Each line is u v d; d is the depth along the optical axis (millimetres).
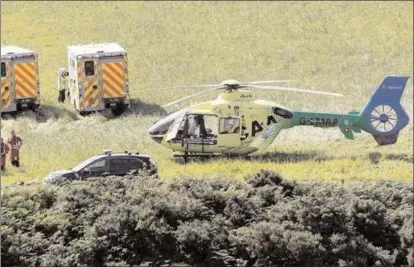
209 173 118750
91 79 160875
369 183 106062
